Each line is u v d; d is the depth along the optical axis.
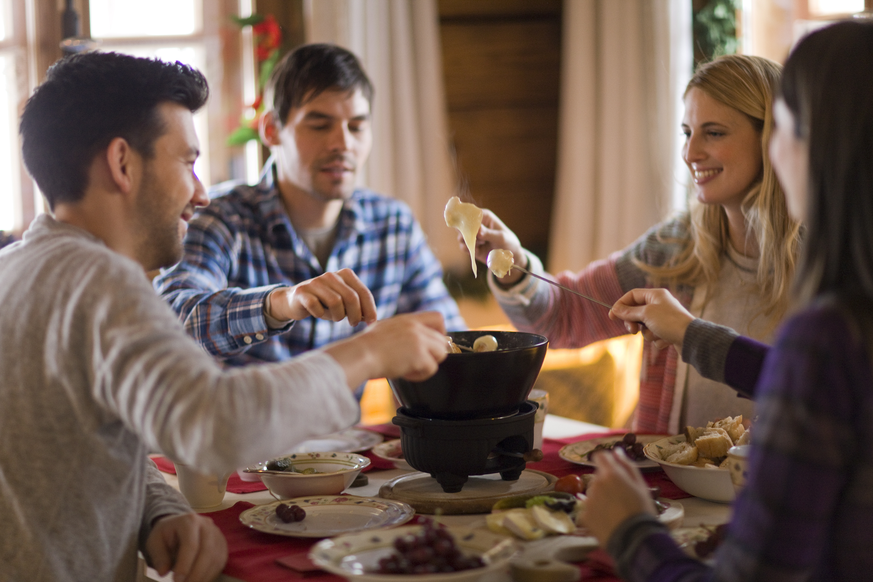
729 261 1.83
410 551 0.90
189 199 1.14
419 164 3.47
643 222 3.54
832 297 0.73
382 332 1.00
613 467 0.88
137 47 3.51
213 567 1.03
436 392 1.20
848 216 0.73
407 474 1.43
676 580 0.77
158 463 1.63
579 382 3.33
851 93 0.72
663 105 3.42
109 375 0.89
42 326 0.95
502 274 1.64
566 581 0.91
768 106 1.63
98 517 1.01
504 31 3.68
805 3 3.29
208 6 3.50
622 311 1.37
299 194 2.31
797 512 0.70
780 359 0.73
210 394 0.86
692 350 1.23
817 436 0.69
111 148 1.05
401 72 3.38
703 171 1.70
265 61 3.31
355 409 0.95
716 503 1.26
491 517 1.10
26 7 3.46
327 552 0.93
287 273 2.31
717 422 1.45
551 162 3.79
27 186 3.49
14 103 3.46
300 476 1.29
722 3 3.39
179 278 1.98
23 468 0.97
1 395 0.98
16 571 0.98
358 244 2.42
